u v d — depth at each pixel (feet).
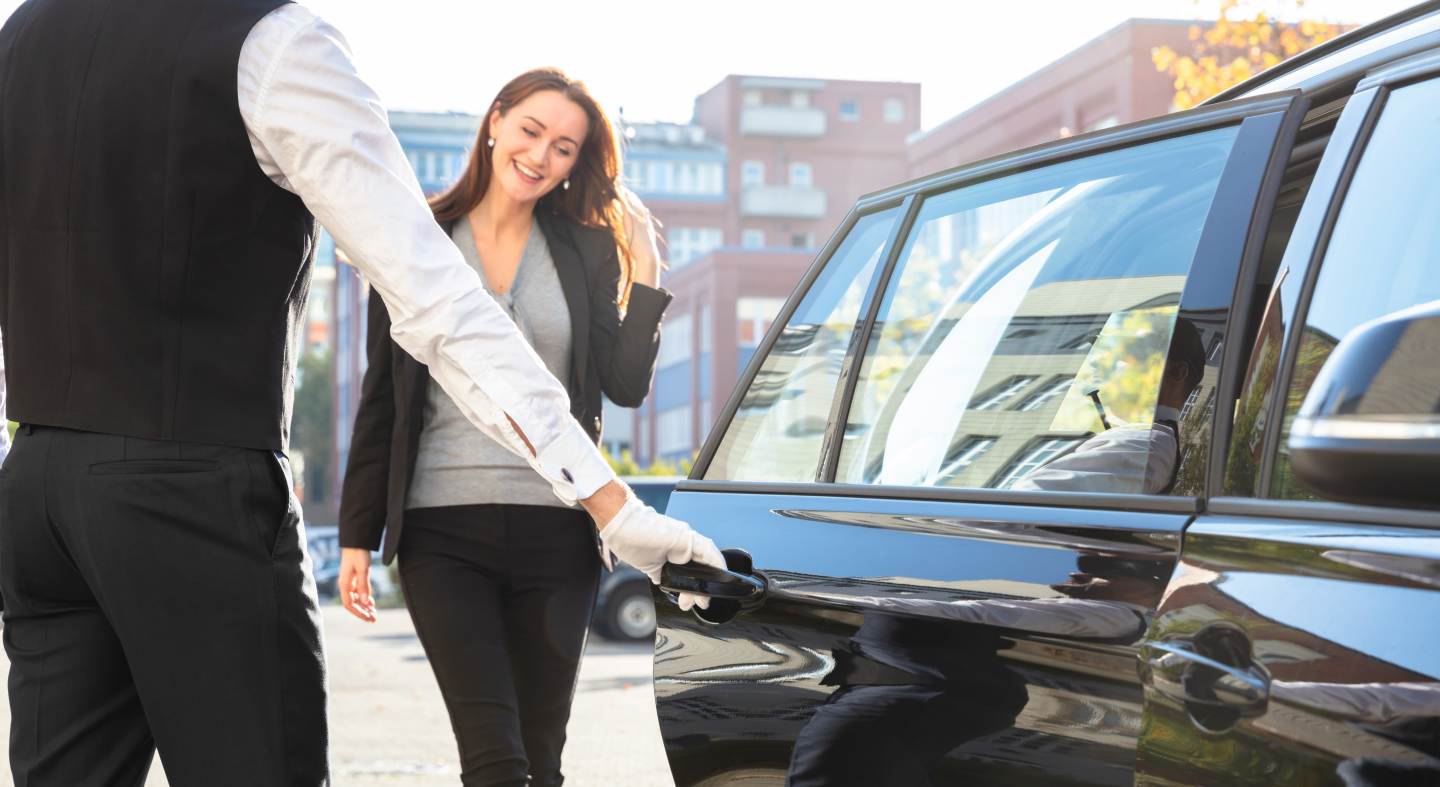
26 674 5.87
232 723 5.55
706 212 229.25
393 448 9.70
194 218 5.56
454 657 9.35
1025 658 5.35
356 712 28.53
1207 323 5.41
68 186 5.62
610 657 43.83
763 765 6.36
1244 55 38.88
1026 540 5.58
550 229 10.34
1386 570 4.36
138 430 5.50
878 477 6.55
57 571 5.72
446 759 22.31
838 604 6.14
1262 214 5.44
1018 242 6.64
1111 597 5.15
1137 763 4.90
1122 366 5.74
